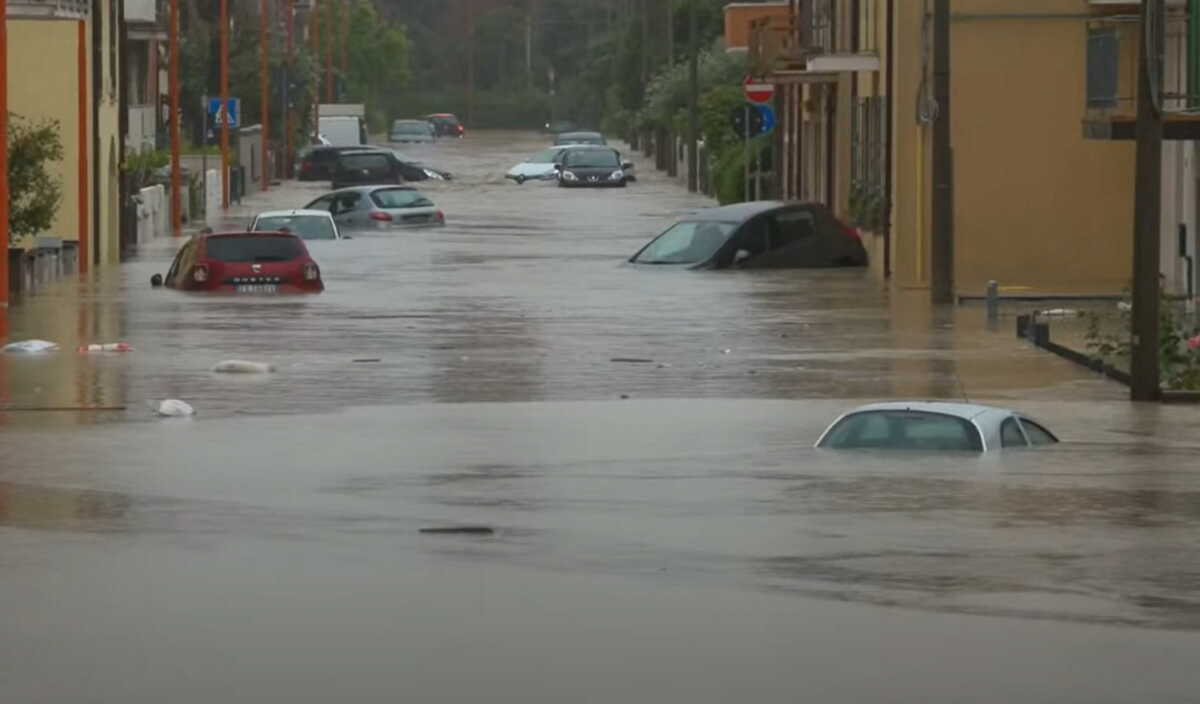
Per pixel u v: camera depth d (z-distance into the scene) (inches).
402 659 929.5
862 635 974.4
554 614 1019.3
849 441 1663.4
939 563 1147.9
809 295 3198.8
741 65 7706.7
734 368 2293.3
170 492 1435.8
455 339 2578.7
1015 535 1237.7
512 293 3233.3
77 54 3843.5
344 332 2655.0
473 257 4035.4
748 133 4904.0
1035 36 3312.0
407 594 1065.5
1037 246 3336.6
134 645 954.7
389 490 1446.9
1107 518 1300.4
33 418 1881.2
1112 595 1062.4
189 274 3255.4
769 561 1155.9
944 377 2204.7
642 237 4685.0
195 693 872.9
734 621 1003.3
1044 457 1588.3
